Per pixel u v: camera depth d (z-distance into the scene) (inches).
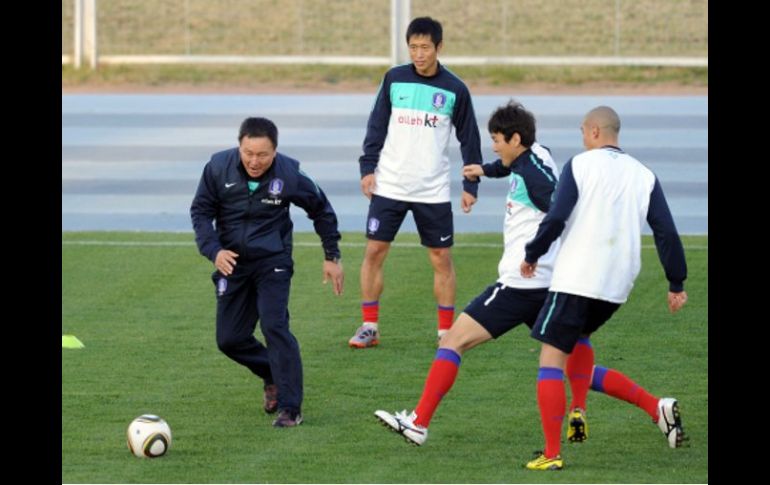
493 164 1031.6
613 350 1123.9
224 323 917.2
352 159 2096.5
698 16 2999.5
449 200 1160.2
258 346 931.3
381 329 1213.7
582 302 793.6
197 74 2770.7
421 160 1146.0
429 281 1412.4
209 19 3125.0
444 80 1147.9
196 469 798.5
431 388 828.0
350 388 1007.0
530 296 842.2
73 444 855.1
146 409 946.1
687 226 1721.2
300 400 904.3
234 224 899.4
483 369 1061.1
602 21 3011.8
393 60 2787.9
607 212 792.3
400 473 789.9
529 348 1130.0
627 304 1298.0
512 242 852.0
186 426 901.8
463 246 1601.9
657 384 1013.8
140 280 1411.2
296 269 1470.2
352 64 2802.7
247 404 962.7
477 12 3061.0
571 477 781.9
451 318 1168.8
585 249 792.9
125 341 1157.1
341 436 877.2
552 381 797.2
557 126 2284.7
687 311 1266.0
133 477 780.6
